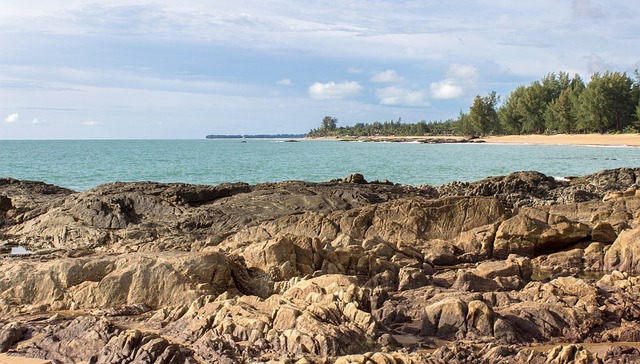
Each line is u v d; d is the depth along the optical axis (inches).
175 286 542.6
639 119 5324.8
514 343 451.5
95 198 1099.9
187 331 441.7
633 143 4672.7
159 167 3240.7
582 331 471.2
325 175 2677.2
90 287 545.3
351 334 420.5
